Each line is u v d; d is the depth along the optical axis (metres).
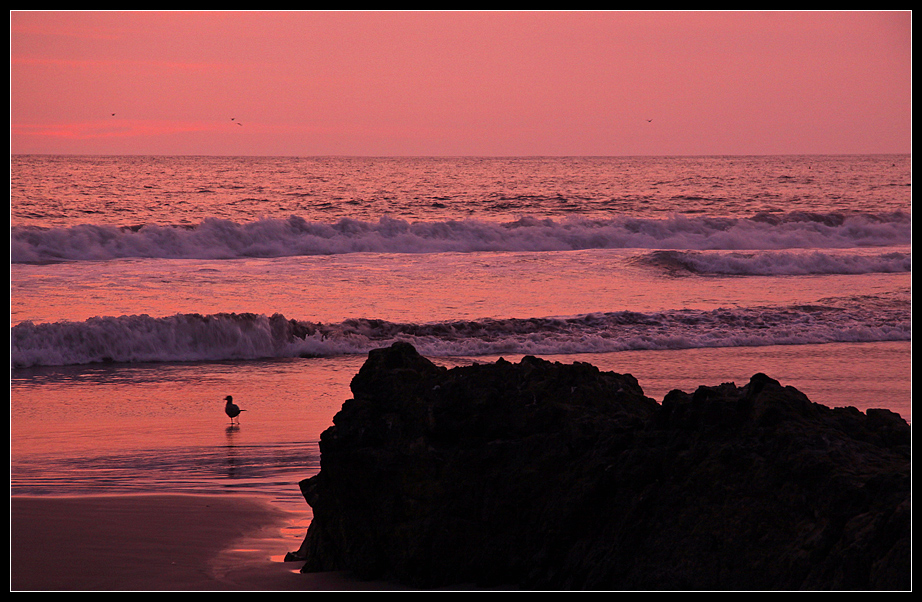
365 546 16.48
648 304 63.44
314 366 47.59
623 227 107.00
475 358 48.44
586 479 15.23
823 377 41.75
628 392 17.56
